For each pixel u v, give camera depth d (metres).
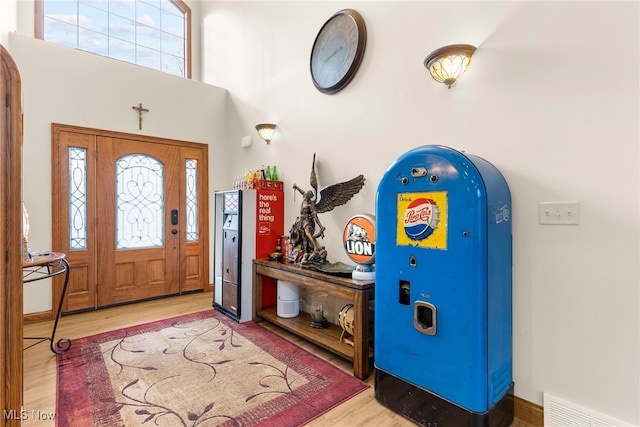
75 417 1.81
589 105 1.65
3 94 1.00
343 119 3.04
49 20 3.99
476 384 1.60
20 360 1.05
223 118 4.79
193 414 1.86
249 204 3.45
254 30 4.21
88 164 3.74
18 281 1.04
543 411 1.79
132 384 2.16
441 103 2.28
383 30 2.69
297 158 3.56
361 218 2.44
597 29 1.62
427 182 1.76
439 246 1.72
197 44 5.24
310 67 3.33
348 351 2.42
